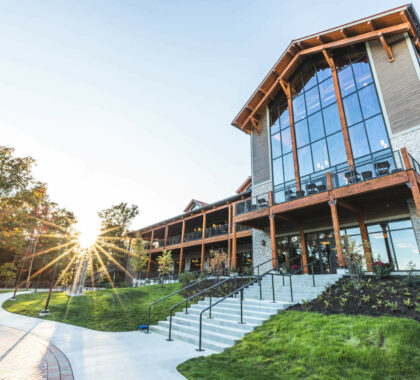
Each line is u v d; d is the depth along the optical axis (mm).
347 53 14789
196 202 30500
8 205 17453
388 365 4250
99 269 28734
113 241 30938
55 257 35375
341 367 4430
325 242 13773
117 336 7645
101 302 12938
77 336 7500
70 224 35719
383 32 12789
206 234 25219
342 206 11789
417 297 6672
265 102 18703
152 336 7727
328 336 5484
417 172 10148
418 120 11078
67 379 4098
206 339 6902
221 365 4957
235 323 7305
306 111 16094
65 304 12852
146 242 31734
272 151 17672
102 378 4195
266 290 10492
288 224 15656
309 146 15281
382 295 7336
